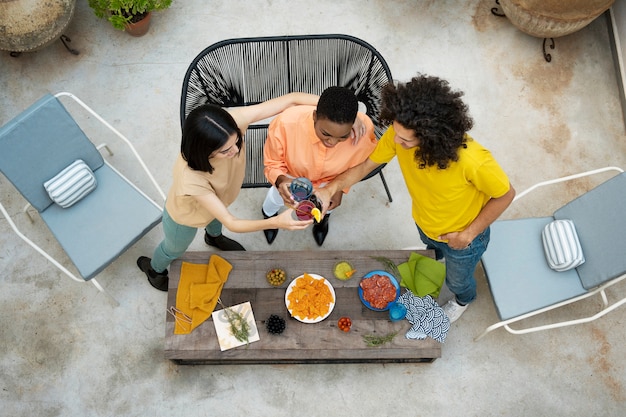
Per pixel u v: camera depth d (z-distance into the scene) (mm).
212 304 2689
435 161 1957
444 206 2279
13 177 2715
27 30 3309
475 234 2314
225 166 2211
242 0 3959
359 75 3074
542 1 3471
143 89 3713
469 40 3922
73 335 3131
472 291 2869
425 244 3258
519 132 3691
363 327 2676
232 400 3031
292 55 3051
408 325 2691
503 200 2162
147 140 3605
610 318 3240
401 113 1833
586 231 2791
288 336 2654
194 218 2389
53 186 2797
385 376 3092
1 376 3033
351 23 3936
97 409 2998
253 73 3090
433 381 3092
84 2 3895
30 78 3699
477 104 3758
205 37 3857
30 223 3355
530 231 2982
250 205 3461
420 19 3965
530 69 3854
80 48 3787
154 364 3090
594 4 3436
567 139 3682
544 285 2854
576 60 3883
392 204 3504
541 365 3137
